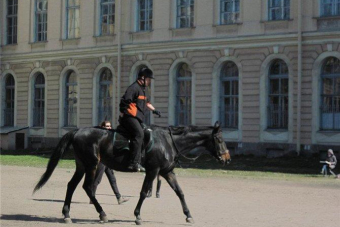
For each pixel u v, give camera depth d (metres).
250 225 16.47
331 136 39.06
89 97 50.38
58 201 21.33
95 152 16.52
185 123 45.47
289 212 19.03
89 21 50.34
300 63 40.03
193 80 44.75
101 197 22.72
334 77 39.41
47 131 53.09
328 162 33.47
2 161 40.72
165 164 16.52
